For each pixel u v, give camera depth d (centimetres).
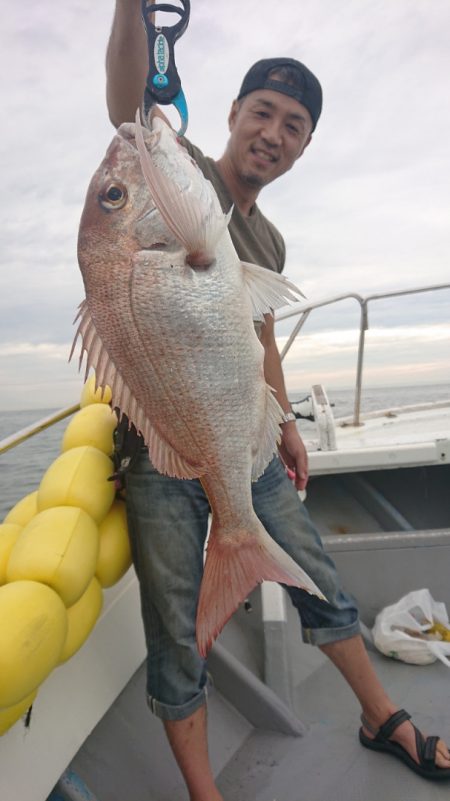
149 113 137
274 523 179
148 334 127
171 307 127
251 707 196
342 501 366
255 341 138
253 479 141
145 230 126
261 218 207
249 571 138
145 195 126
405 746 173
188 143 186
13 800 135
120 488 169
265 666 214
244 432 136
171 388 129
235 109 200
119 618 188
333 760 179
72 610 143
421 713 203
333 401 437
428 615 242
